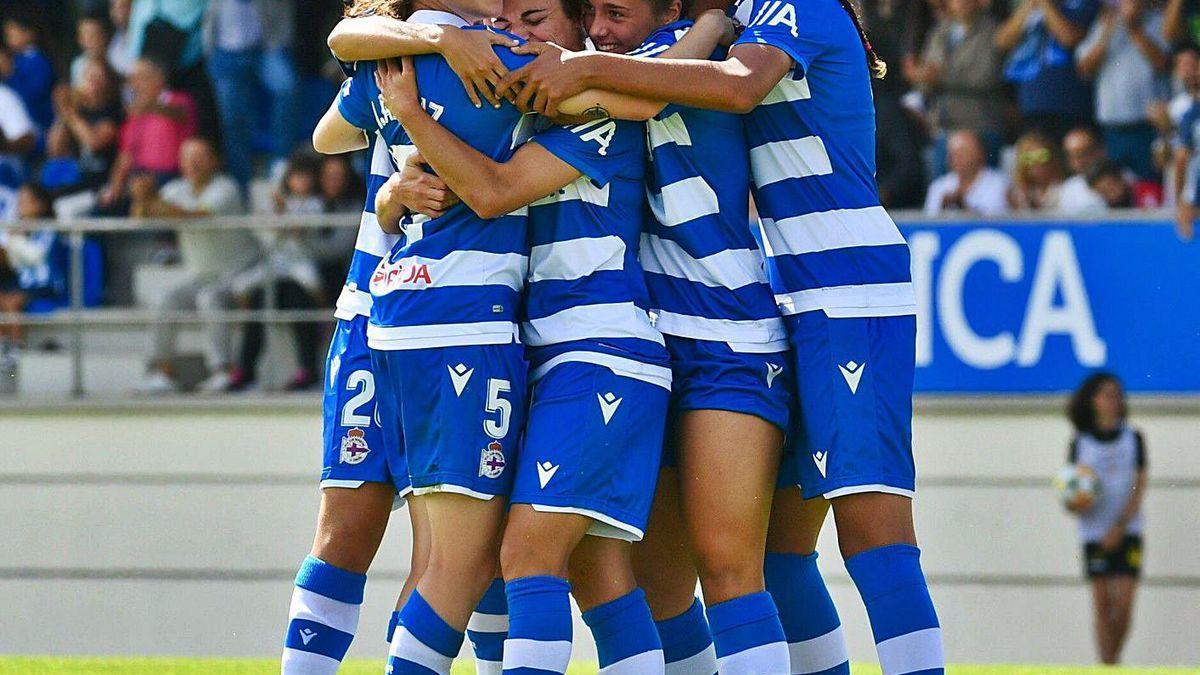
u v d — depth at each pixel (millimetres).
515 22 12633
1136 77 27250
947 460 26203
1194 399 25344
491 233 12242
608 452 12031
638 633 12406
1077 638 25625
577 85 11875
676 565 13688
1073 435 25375
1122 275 25609
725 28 12734
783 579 13828
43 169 31766
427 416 12164
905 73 28422
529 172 12016
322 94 31453
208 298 29000
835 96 12805
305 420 27766
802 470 13125
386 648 26500
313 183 29297
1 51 32875
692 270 12766
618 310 12289
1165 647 25328
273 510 27734
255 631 27625
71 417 28469
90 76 32031
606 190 12352
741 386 12562
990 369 26016
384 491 13164
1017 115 27781
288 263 28781
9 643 28406
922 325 26219
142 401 28297
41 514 28484
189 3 31109
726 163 12789
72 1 33250
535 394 12352
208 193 30297
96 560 28219
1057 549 25797
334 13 31438
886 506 12734
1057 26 27562
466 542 12234
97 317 29078
